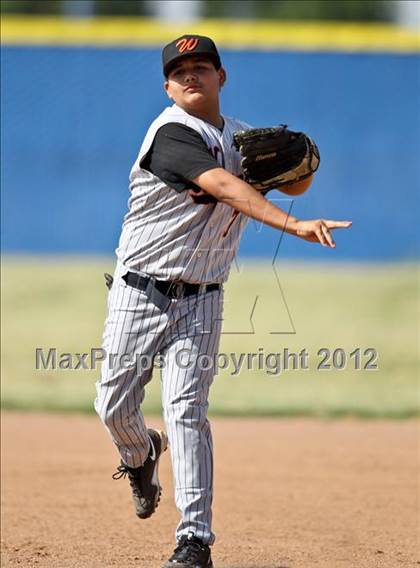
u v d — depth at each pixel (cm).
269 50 6272
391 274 5691
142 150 1298
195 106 1298
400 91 6225
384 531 1719
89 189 6278
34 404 2961
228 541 1650
